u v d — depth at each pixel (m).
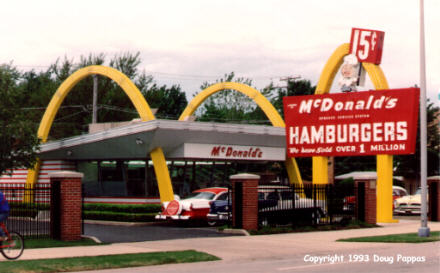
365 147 32.38
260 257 18.36
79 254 18.28
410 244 22.25
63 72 72.25
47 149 38.72
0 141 32.34
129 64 74.25
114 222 31.98
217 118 75.50
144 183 36.81
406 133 30.97
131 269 15.73
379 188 33.12
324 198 29.62
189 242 22.48
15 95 33.44
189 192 38.94
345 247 21.02
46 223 29.25
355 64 33.47
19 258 16.98
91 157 38.16
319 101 34.03
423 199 24.77
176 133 33.97
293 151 34.97
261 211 27.55
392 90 31.48
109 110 70.00
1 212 16.58
